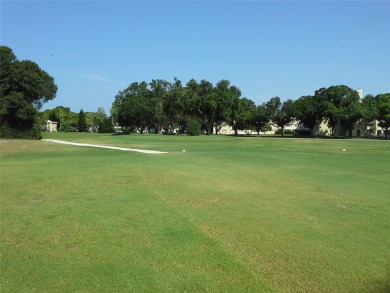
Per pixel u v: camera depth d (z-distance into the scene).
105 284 5.32
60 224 8.34
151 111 106.81
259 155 28.72
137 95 111.25
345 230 7.84
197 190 12.50
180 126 119.50
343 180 14.94
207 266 5.93
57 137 75.50
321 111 105.25
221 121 115.56
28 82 63.19
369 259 6.20
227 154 29.66
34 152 32.41
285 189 12.78
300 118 109.75
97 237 7.41
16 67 62.59
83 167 19.34
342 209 9.77
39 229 7.97
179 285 5.29
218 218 8.79
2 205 10.30
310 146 45.91
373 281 5.38
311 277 5.51
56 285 5.31
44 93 65.31
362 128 118.06
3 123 63.34
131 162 22.09
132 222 8.45
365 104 104.19
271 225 8.19
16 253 6.56
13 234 7.65
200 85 111.44
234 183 14.02
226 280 5.43
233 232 7.68
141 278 5.51
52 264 6.06
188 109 109.12
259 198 11.20
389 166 20.58
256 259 6.20
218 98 106.25
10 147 39.22
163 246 6.85
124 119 111.12
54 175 16.20
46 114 176.12
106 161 22.92
